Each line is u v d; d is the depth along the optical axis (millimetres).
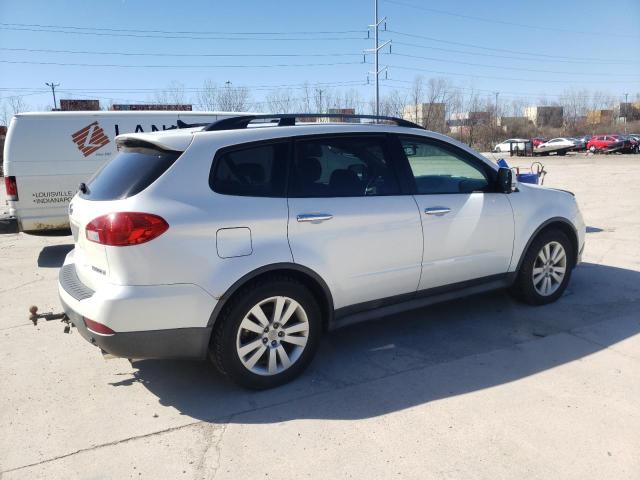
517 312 4879
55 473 2713
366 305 3930
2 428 3139
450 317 4812
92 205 3285
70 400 3461
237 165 3393
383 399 3381
